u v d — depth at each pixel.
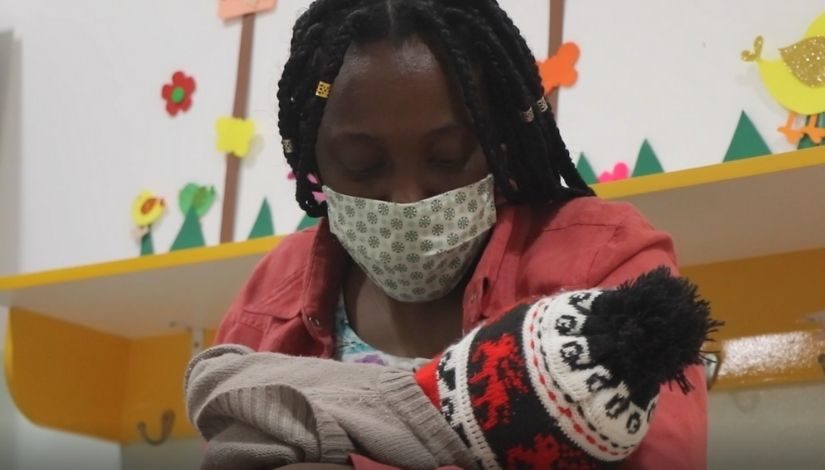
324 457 0.53
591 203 0.75
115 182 1.66
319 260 0.83
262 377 0.60
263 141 1.55
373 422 0.54
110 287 1.38
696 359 0.49
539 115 0.76
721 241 1.17
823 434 1.14
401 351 0.77
